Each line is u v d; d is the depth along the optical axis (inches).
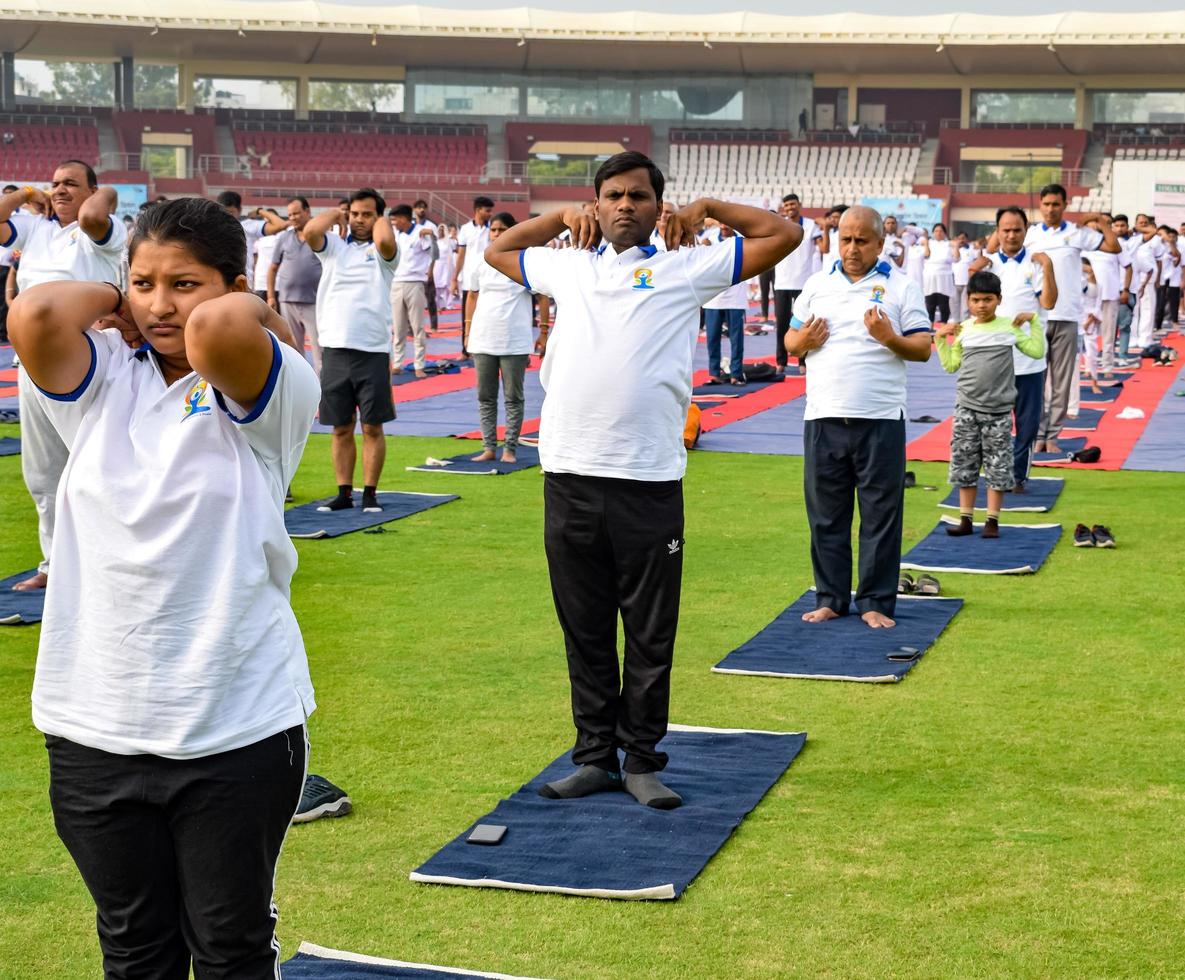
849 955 149.0
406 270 730.2
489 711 228.4
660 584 187.8
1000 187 1941.4
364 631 275.7
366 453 395.2
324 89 2166.6
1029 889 164.2
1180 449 518.6
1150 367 815.7
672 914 158.6
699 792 192.9
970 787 195.9
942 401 657.0
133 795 103.7
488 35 1935.3
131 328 107.1
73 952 151.3
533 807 187.6
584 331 186.9
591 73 2098.9
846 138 2030.0
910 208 1747.0
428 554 346.0
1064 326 496.1
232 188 1919.3
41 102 2185.0
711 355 709.3
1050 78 2064.5
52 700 105.3
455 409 624.7
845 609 287.1
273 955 108.3
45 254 314.2
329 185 1936.5
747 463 492.7
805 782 198.4
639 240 188.5
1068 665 254.2
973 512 376.8
